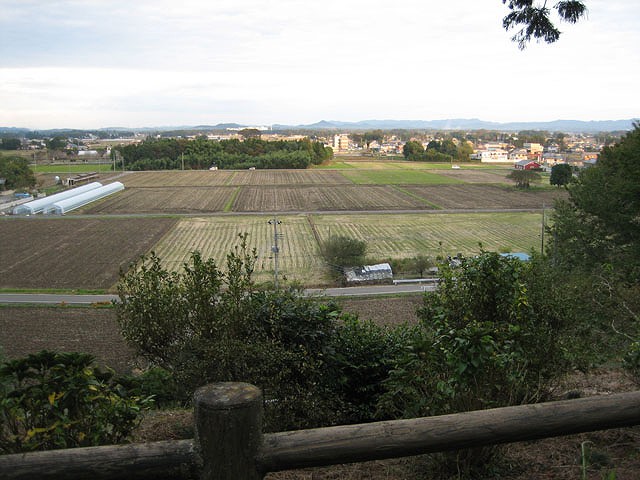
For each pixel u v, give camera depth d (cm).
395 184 8788
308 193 7612
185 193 7581
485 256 573
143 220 5541
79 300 3019
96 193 7019
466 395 429
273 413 626
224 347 606
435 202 6838
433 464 402
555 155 15675
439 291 615
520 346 487
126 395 365
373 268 3512
